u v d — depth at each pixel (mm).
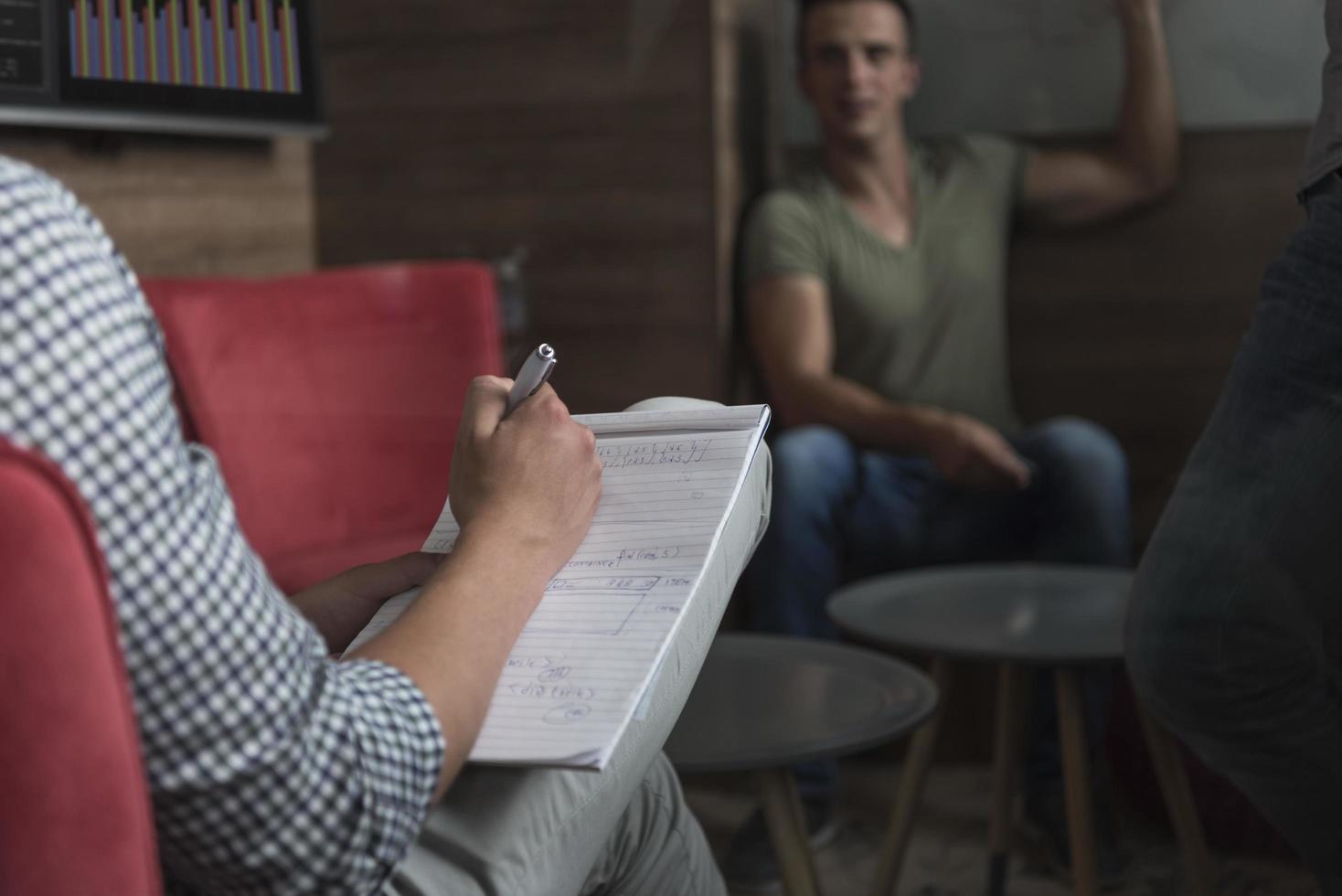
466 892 661
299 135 1980
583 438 726
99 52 1727
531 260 2268
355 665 589
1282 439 964
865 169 2178
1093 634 1411
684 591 667
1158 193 2062
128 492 493
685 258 2201
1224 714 1020
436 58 2270
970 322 2141
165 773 509
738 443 750
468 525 685
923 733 1499
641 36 2189
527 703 626
